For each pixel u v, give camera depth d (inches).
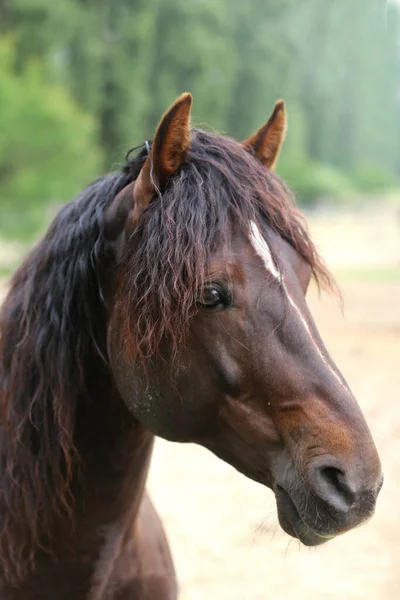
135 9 1749.5
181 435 86.4
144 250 80.9
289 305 79.7
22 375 90.1
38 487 89.8
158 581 102.7
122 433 93.1
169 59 1984.5
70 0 1524.4
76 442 92.3
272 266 80.5
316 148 3193.9
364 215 2319.1
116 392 91.4
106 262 89.4
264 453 81.8
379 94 3496.6
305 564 213.6
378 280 976.3
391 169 3961.6
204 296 79.0
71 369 89.3
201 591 195.0
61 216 94.5
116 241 88.5
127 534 97.4
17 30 1417.3
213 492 270.2
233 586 198.4
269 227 84.1
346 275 1034.1
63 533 91.9
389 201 2711.6
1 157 932.6
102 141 1748.3
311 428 76.6
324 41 2706.7
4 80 970.7
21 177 942.4
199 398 83.2
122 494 94.8
